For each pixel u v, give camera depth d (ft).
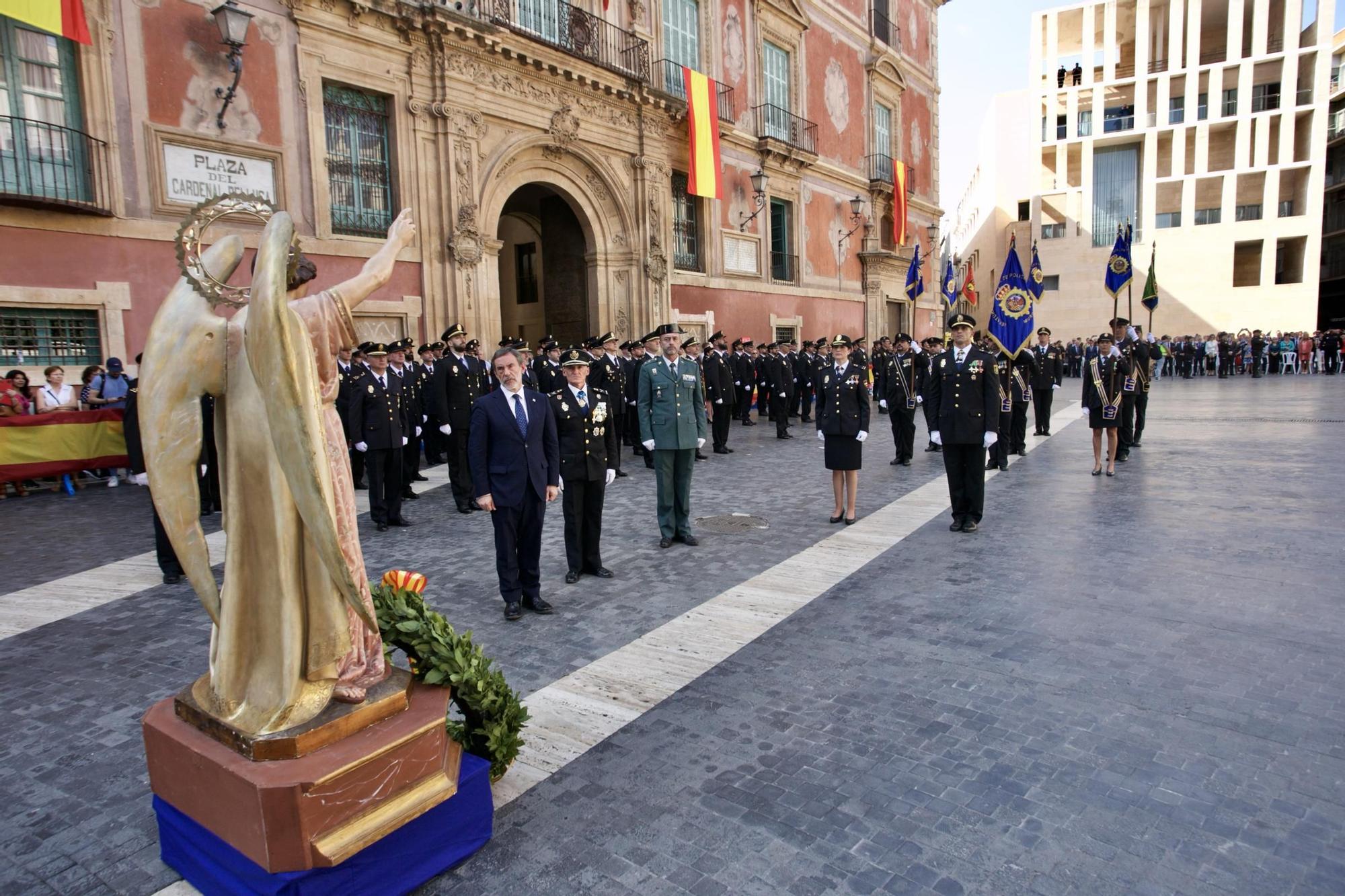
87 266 36.78
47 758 12.98
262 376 8.16
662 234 67.21
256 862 8.62
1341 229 164.04
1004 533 25.61
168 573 22.44
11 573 23.80
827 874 9.52
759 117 79.51
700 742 12.76
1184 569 20.92
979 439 25.55
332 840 8.64
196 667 16.69
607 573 22.40
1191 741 12.26
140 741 13.53
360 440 28.71
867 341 98.99
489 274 52.95
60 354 37.22
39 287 35.45
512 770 12.09
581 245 66.85
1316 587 19.12
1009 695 13.99
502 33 51.55
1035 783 11.27
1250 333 144.77
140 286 38.45
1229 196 158.40
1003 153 175.42
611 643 17.24
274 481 8.91
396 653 16.63
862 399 27.58
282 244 8.42
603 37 61.98
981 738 12.56
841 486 28.07
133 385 23.20
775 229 86.02
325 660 9.36
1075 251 170.30
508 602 18.90
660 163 67.05
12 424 34.83
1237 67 158.20
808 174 87.97
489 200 53.06
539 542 19.36
